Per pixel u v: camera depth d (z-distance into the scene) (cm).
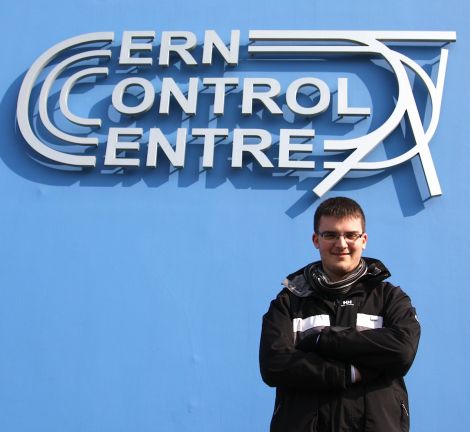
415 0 488
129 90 487
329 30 484
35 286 435
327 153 456
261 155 449
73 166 465
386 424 220
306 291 244
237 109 474
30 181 463
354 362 222
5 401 410
